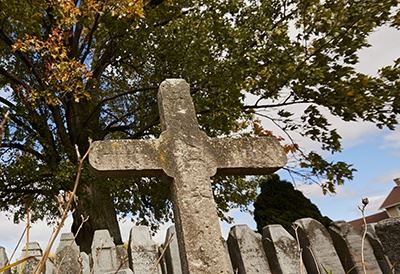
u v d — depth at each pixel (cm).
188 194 347
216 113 918
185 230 333
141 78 1120
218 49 929
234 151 378
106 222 1008
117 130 1159
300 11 877
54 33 809
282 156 388
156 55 967
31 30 909
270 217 944
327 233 481
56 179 855
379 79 863
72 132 1080
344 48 850
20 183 1006
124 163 349
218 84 902
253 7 962
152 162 354
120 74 1193
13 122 1025
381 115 871
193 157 363
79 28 1037
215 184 1187
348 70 862
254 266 450
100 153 350
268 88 877
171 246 446
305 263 467
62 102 980
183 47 927
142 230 467
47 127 1033
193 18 951
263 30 905
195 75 912
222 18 939
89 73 816
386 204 3042
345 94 857
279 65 848
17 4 800
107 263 459
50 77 805
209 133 998
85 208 998
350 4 829
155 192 1190
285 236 468
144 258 448
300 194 981
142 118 1107
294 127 976
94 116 1138
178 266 437
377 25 835
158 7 995
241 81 880
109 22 915
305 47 869
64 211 156
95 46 1159
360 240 485
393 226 436
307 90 902
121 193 1191
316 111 954
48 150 994
